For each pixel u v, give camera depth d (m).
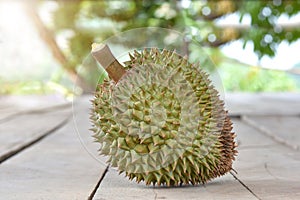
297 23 3.66
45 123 1.95
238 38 3.80
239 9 3.75
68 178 0.97
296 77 4.76
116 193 0.82
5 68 3.91
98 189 0.85
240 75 4.64
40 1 3.76
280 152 1.27
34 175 1.00
